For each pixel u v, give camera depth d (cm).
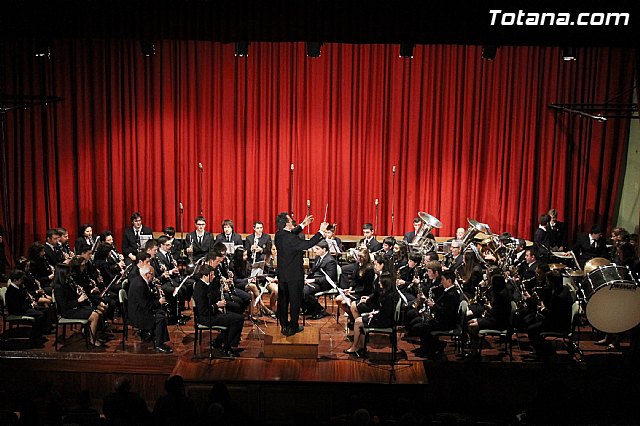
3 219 1398
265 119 1387
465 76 1369
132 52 1364
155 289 1016
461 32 837
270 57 1366
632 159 1358
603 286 927
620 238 1160
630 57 1343
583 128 1373
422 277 1101
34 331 1005
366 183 1409
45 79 1365
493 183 1400
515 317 988
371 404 898
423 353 984
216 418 689
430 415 762
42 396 782
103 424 725
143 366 946
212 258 955
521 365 954
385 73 1370
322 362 952
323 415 903
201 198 1410
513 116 1377
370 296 1005
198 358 961
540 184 1394
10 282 997
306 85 1377
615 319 952
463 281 1052
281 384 898
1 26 878
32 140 1385
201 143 1395
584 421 848
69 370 945
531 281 1076
